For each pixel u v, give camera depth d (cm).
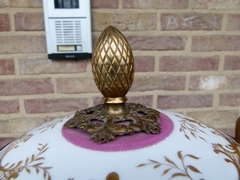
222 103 78
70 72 70
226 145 34
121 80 32
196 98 76
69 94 72
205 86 75
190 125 36
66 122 36
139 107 38
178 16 68
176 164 28
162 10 67
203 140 33
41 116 73
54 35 65
